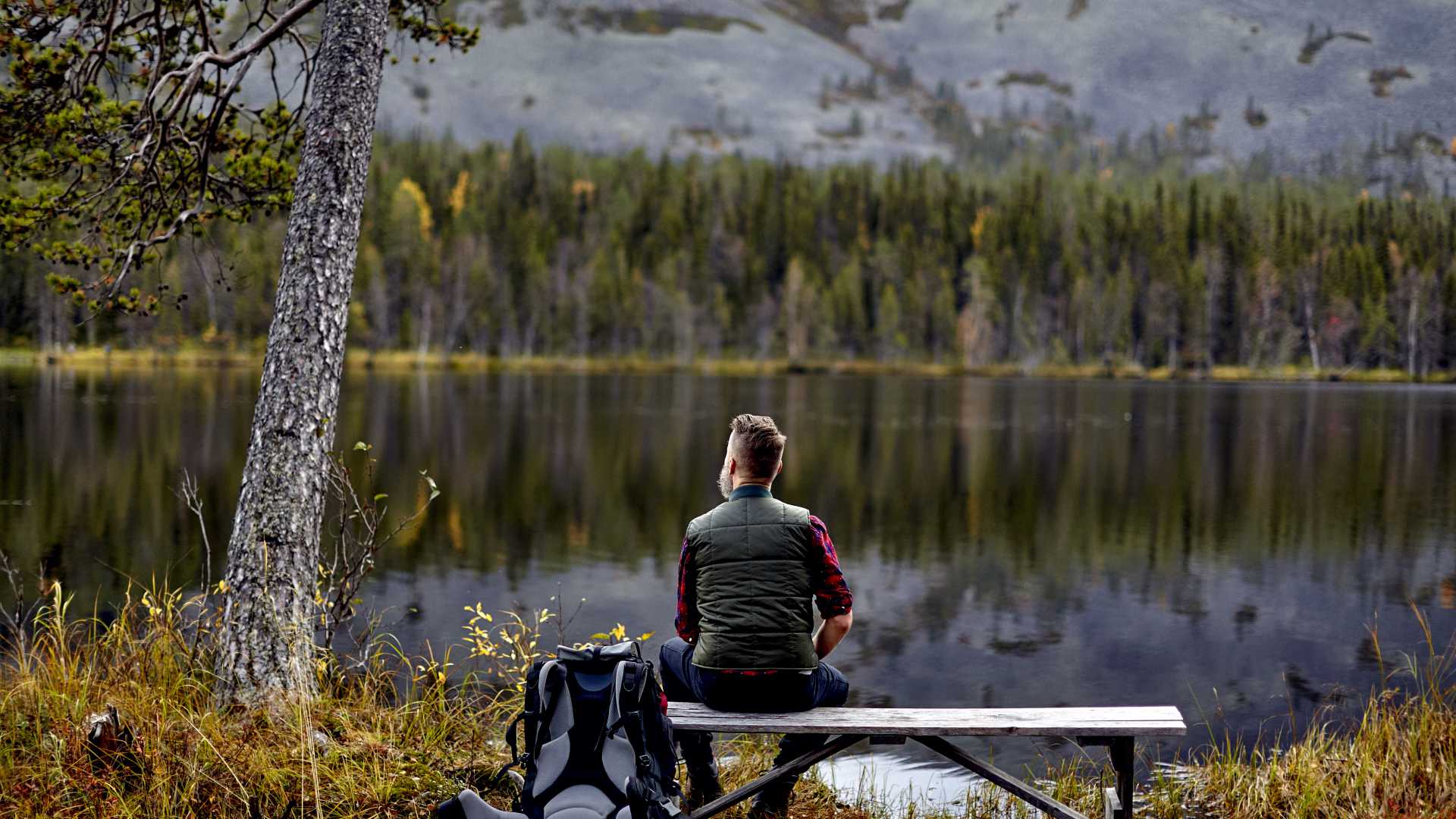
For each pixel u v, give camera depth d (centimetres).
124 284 554
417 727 421
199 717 398
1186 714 788
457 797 298
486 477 2250
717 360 11006
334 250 449
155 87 509
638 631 1006
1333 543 1600
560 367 10250
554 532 1602
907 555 1495
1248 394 7031
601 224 13562
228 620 425
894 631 1054
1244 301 10525
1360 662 941
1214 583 1297
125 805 332
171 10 558
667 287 11188
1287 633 1048
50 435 2778
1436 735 459
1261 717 776
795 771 364
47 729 388
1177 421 4297
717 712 351
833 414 4553
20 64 518
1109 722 340
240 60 525
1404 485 2311
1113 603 1187
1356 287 10519
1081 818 330
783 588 350
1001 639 1020
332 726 409
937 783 602
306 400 439
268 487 431
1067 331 11062
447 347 10369
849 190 14188
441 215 12644
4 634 533
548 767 296
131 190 566
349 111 455
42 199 546
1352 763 450
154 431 2886
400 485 2088
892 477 2408
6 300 6812
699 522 363
